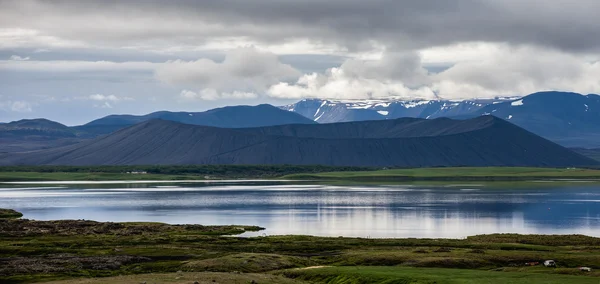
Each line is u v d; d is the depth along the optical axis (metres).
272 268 187.25
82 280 147.88
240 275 155.50
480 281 144.12
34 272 181.25
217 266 185.75
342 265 192.75
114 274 181.88
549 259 195.25
